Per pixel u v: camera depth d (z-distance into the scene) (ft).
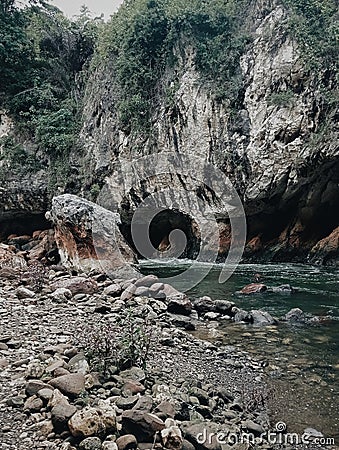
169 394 12.38
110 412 10.31
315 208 57.00
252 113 57.00
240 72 58.95
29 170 67.62
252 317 24.35
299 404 13.82
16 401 11.25
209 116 59.26
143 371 13.61
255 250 58.59
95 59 74.54
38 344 15.85
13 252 47.67
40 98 71.20
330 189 56.08
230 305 25.96
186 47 62.95
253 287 33.35
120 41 69.10
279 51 56.39
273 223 59.98
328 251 53.83
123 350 14.10
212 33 62.54
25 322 18.98
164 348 18.02
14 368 13.48
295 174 54.54
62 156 68.49
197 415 11.70
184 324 22.56
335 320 24.39
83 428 9.81
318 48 53.36
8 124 70.59
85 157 67.10
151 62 65.62
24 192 67.15
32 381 11.81
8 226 70.18
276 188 55.72
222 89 58.75
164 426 10.28
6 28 73.77
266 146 55.31
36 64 75.61
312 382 15.58
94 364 13.24
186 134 60.49
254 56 58.54
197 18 62.44
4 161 67.87
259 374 16.24
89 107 71.10
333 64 52.70
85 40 81.25
